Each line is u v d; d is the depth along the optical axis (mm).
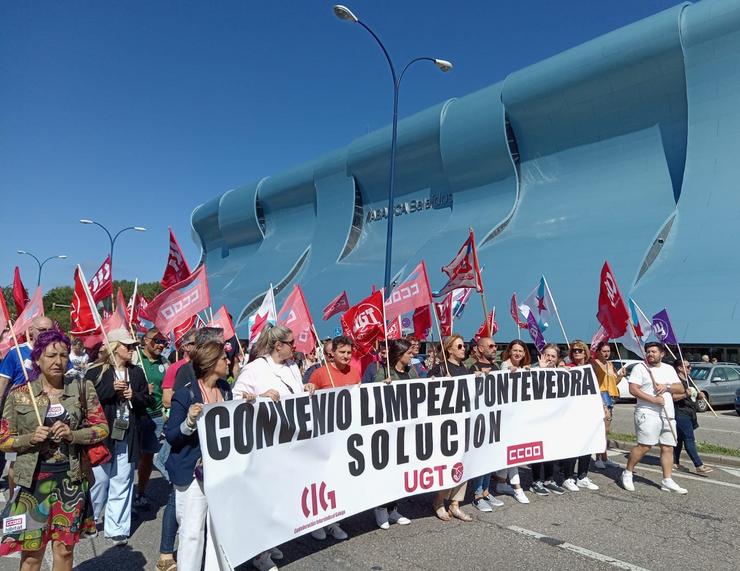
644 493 7359
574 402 7391
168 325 7035
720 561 5121
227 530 4301
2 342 7852
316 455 5094
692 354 21766
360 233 47500
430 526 6004
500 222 34375
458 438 6148
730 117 26391
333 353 6043
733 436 12336
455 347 6488
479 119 36625
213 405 4363
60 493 3881
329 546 5445
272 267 53188
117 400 5715
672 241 25797
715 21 26719
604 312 8992
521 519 6246
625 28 30641
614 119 31156
